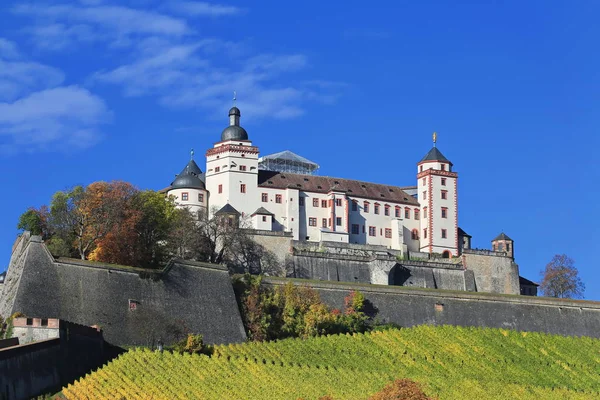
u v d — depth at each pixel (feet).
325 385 438.40
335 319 523.29
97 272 480.64
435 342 517.14
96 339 444.96
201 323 493.36
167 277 497.87
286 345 486.38
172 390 408.05
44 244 475.31
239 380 432.66
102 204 531.50
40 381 392.68
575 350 541.34
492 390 459.32
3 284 518.37
